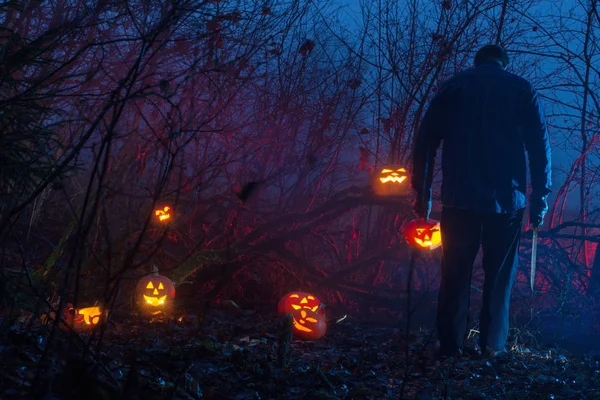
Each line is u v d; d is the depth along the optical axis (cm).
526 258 611
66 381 221
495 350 457
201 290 601
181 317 506
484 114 445
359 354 441
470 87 451
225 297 608
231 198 627
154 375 298
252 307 598
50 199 568
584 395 362
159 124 566
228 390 308
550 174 452
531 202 457
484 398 346
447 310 447
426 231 524
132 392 225
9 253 540
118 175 524
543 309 613
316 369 370
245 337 457
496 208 441
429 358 438
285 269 627
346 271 607
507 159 441
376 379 373
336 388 349
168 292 528
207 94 615
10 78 323
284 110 667
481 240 457
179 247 596
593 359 458
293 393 332
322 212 604
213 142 640
